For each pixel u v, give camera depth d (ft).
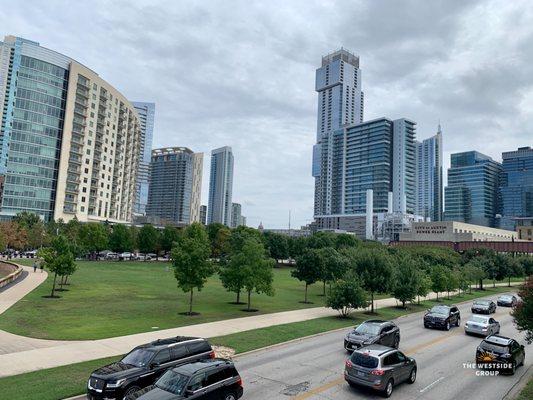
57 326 79.20
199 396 39.37
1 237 204.03
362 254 131.64
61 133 394.32
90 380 43.24
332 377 55.62
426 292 146.82
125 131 476.54
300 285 191.11
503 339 64.95
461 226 474.90
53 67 387.96
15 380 48.44
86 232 273.75
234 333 79.77
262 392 48.65
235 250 134.62
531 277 64.03
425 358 69.92
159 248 303.07
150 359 46.24
